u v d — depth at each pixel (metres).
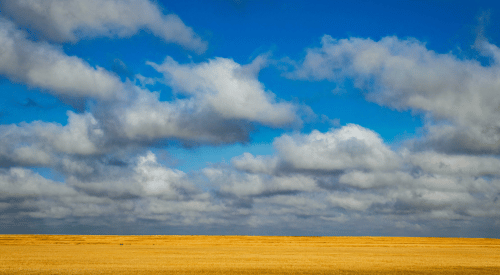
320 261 43.38
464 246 82.69
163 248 65.94
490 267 39.06
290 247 73.62
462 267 38.69
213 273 32.53
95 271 33.34
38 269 34.50
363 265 39.66
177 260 43.25
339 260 44.84
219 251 59.09
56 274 31.42
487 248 75.75
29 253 51.69
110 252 54.91
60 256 47.25
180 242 85.81
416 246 81.00
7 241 81.12
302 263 41.09
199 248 67.06
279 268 36.38
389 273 33.69
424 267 38.31
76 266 36.94
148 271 33.56
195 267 36.66
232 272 33.28
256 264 39.69
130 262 40.75
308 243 87.19
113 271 33.44
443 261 44.75
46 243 78.88
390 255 53.28
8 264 38.06
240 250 61.97
